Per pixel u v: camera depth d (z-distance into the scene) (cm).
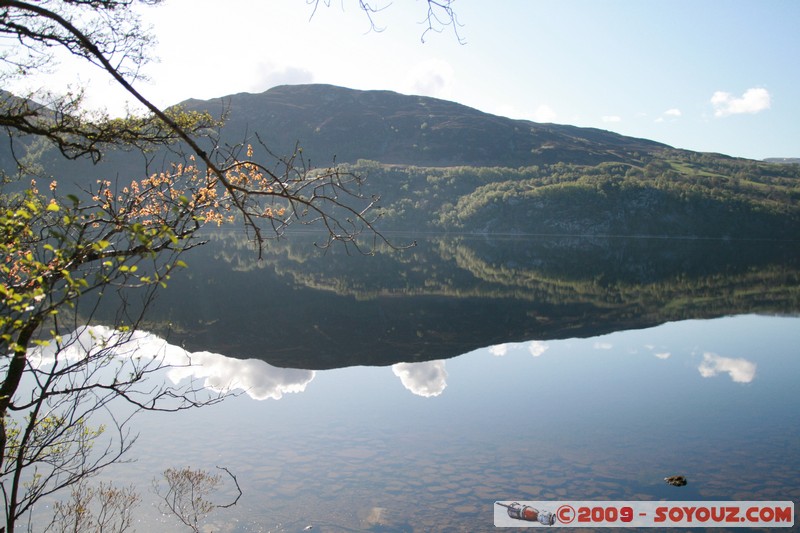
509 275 5166
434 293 4012
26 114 516
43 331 1831
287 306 3388
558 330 2789
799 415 1466
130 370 1712
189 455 1141
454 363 2095
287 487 1021
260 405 1500
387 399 1595
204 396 1557
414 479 1063
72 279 393
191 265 5300
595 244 10412
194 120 611
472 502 981
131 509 920
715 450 1225
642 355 2225
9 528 507
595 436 1302
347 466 1113
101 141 562
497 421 1402
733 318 3119
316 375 1892
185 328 2612
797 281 4884
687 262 6925
